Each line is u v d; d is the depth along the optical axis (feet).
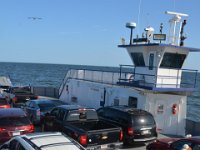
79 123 45.11
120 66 71.41
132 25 68.95
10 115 43.45
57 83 272.72
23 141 28.25
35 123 61.36
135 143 47.42
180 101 63.93
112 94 69.62
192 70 66.54
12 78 309.22
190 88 64.69
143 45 65.00
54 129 46.26
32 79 312.09
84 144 38.14
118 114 49.52
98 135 39.19
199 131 61.00
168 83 65.51
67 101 89.15
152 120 48.67
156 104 62.64
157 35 64.59
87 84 79.15
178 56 65.41
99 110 54.19
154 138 48.39
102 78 79.87
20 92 83.92
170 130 63.52
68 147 26.68
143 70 67.67
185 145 32.91
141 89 63.21
